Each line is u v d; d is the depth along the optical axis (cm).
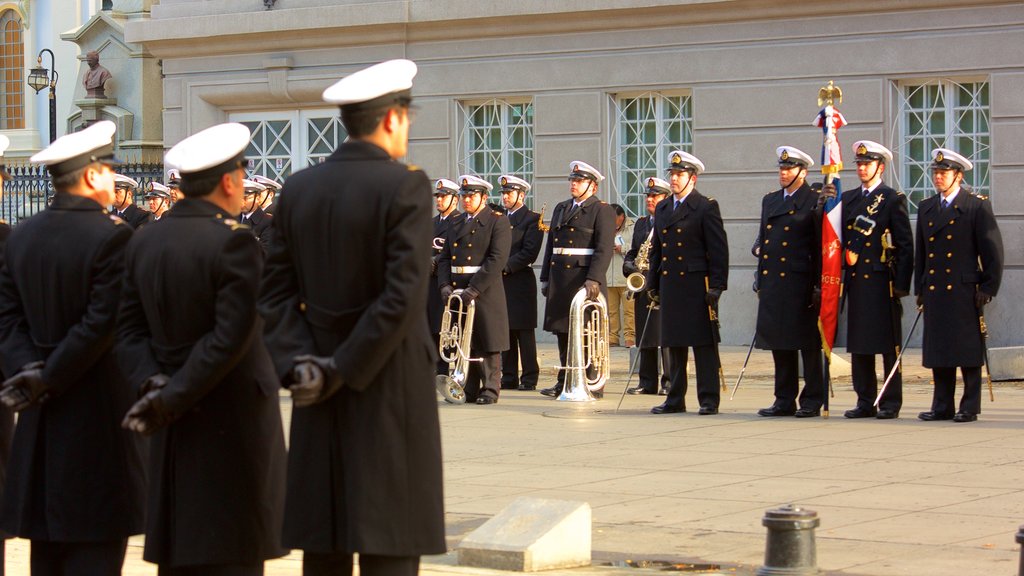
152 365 682
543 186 2409
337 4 2556
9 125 4553
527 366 1892
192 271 670
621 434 1438
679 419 1545
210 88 2717
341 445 615
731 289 2261
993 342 2081
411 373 619
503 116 2473
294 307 634
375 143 630
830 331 1505
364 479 609
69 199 752
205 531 674
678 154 1576
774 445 1339
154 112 3803
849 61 2169
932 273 1470
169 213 695
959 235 1455
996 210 2077
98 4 4362
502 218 1755
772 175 2228
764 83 2231
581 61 2367
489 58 2447
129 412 674
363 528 606
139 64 3794
